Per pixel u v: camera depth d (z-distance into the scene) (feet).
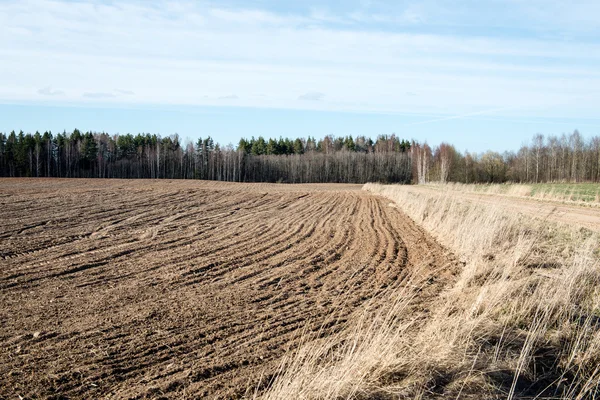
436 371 16.93
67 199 89.10
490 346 19.56
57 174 315.99
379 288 32.17
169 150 358.84
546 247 40.88
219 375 18.38
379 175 374.43
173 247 46.57
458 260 41.45
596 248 39.86
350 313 26.45
